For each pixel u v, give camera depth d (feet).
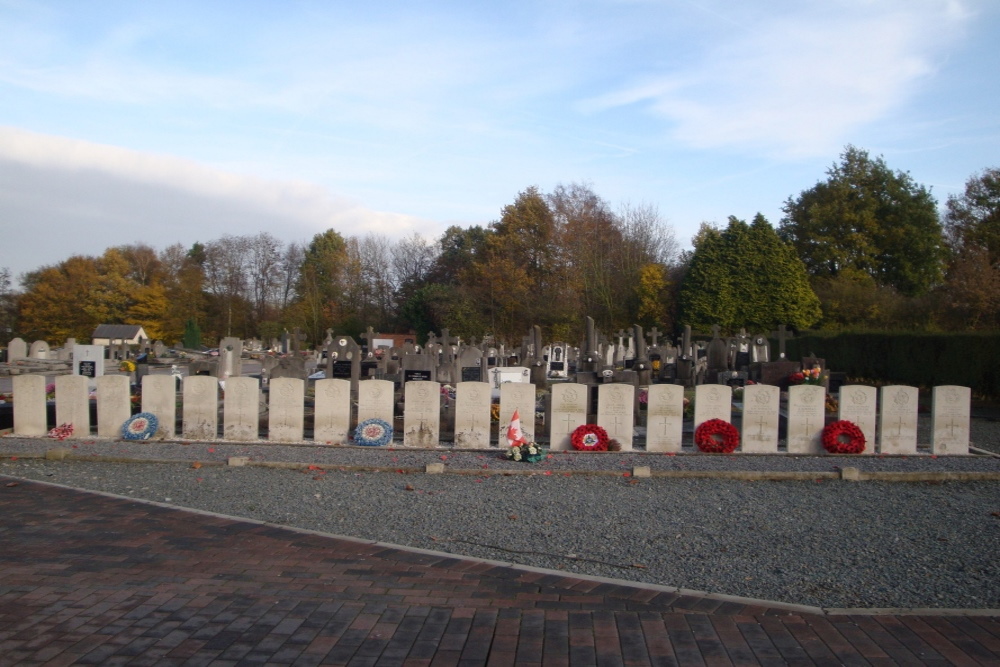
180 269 254.47
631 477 40.65
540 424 55.47
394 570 24.58
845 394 48.26
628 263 193.06
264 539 27.86
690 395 76.79
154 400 51.98
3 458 44.68
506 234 198.80
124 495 35.76
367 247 273.33
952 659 18.33
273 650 18.71
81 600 21.75
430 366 75.31
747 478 40.45
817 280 163.94
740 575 24.76
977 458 46.09
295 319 230.48
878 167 164.96
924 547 27.99
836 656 18.51
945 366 87.20
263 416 58.29
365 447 48.83
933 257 159.33
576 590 22.93
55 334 211.00
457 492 36.96
